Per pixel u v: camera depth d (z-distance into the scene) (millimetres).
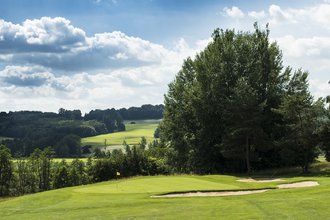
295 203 20969
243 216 18219
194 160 57844
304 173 44031
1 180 113312
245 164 55469
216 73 56156
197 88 56844
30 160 123500
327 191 24672
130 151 80125
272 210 19359
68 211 22344
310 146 44250
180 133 60844
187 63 63750
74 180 113062
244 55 56406
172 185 31969
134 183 33781
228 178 37344
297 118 44781
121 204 23750
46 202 26125
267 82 55031
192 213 19734
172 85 63281
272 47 56500
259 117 49344
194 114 57406
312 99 44875
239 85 50500
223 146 51719
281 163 54594
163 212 20484
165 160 65688
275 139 52094
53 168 124312
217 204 22266
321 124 44031
